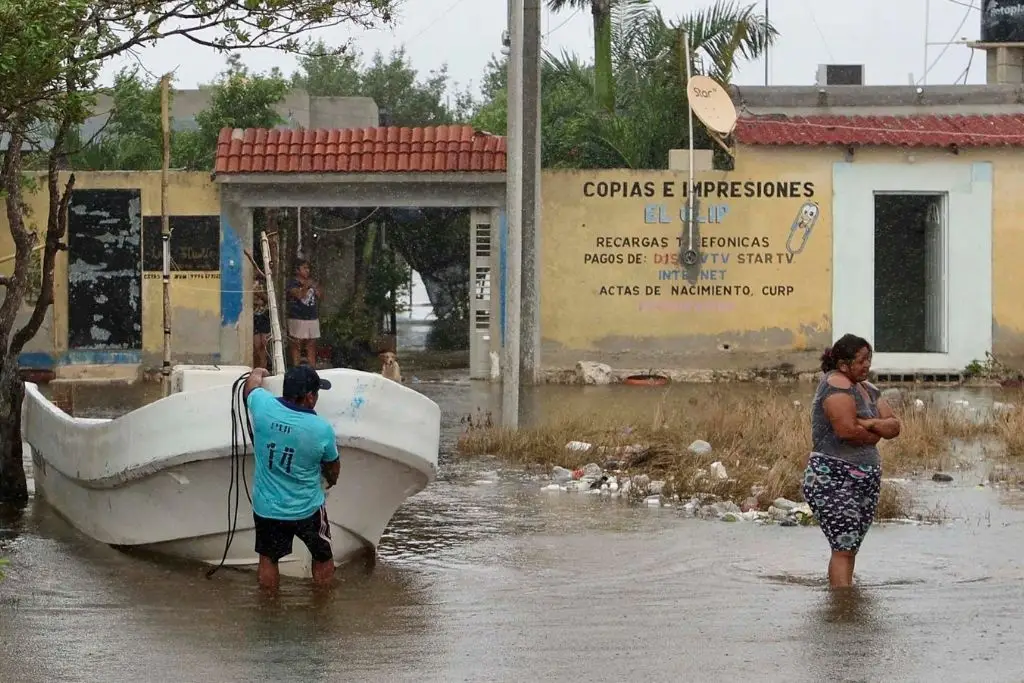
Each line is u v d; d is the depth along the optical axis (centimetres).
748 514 1227
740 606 917
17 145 1288
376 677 760
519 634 852
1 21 1101
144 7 1278
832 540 962
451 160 2481
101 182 2531
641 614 898
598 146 2950
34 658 800
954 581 984
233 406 988
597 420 1750
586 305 2575
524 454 1564
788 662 786
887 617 884
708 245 2573
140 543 1089
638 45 3256
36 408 1334
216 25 1307
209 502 1028
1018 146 2584
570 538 1141
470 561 1062
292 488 953
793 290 2586
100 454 1094
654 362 2578
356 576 1016
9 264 2508
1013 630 853
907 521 1203
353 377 1002
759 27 2972
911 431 1638
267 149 2503
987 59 3022
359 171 2472
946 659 790
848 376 963
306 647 822
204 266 2542
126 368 2520
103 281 2542
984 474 1456
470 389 2381
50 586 988
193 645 828
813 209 2580
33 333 1357
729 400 2020
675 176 2562
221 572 1030
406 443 1029
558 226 2569
